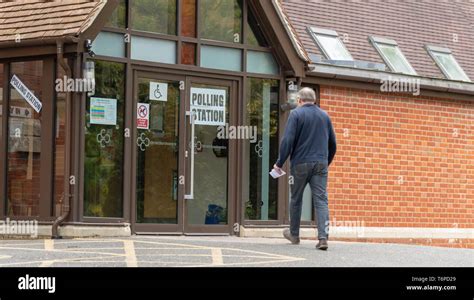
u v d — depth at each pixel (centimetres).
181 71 1744
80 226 1595
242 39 1834
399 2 2481
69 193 1593
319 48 2178
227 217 1806
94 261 1201
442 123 2272
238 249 1404
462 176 2309
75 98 1598
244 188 1828
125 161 1658
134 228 1673
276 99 1883
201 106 1775
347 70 2050
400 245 1670
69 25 1603
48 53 1612
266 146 1867
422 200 2222
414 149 2209
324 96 2048
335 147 1493
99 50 1636
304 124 1453
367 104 2120
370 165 2120
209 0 1798
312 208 2020
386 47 2334
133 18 1691
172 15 1747
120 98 1664
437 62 2408
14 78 1672
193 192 1762
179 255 1296
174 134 1741
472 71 2483
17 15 1683
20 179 1661
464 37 2572
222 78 1802
